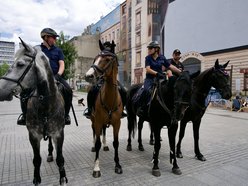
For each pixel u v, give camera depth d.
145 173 4.31
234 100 14.41
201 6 18.92
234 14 15.99
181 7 21.38
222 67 5.08
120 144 6.36
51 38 4.05
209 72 4.96
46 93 3.16
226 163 4.89
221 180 4.01
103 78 3.97
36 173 3.43
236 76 15.97
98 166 4.23
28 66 2.84
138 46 29.59
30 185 3.77
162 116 4.21
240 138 7.14
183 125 5.09
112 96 4.08
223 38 16.95
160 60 4.83
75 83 43.12
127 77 33.16
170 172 4.38
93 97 4.79
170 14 23.06
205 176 4.19
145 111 4.74
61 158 3.50
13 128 8.48
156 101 4.27
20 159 5.03
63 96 4.04
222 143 6.53
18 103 19.64
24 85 2.81
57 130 3.46
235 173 4.34
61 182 3.50
